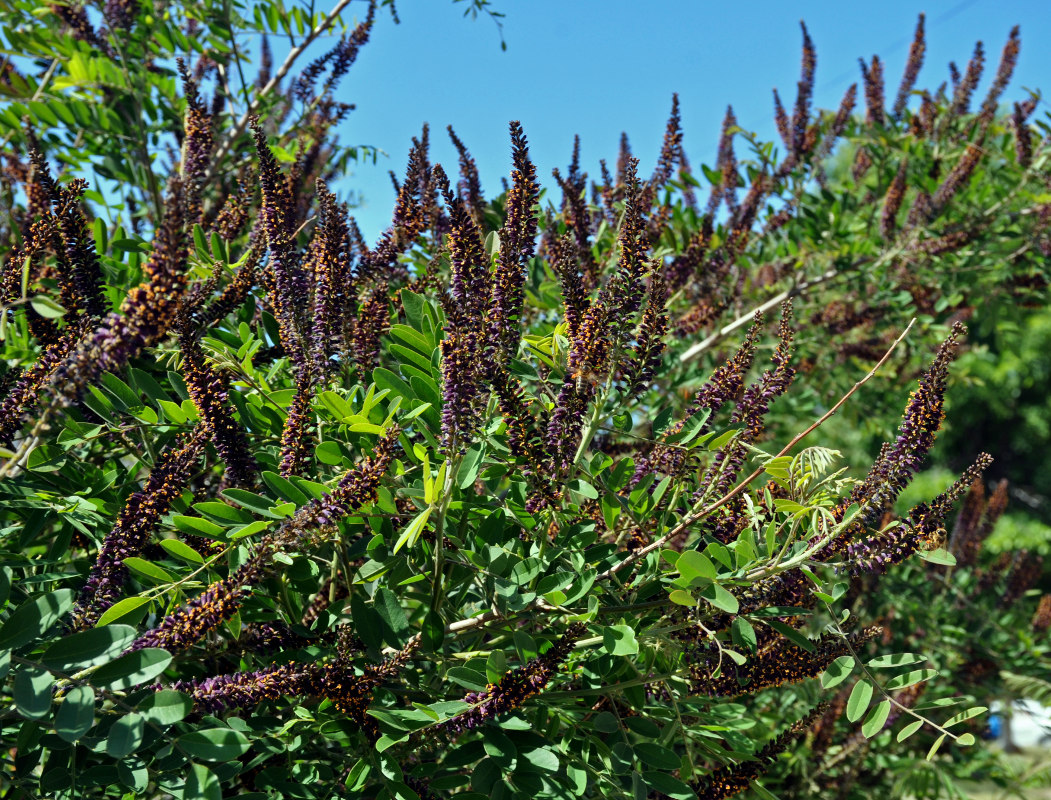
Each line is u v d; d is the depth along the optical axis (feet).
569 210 3.36
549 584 2.30
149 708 1.86
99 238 3.11
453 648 2.49
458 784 2.21
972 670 5.80
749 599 2.33
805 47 5.24
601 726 2.29
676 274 4.07
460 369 2.16
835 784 4.68
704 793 2.54
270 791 2.20
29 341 2.86
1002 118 6.44
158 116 4.42
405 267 3.32
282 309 2.39
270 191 2.39
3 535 2.42
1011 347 7.83
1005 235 5.75
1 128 4.00
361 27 4.45
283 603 2.45
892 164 6.05
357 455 2.62
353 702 2.10
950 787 4.73
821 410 6.93
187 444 2.29
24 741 2.01
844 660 2.27
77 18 4.23
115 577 2.11
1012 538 12.75
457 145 3.40
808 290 5.98
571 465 2.37
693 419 2.48
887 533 2.18
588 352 2.30
